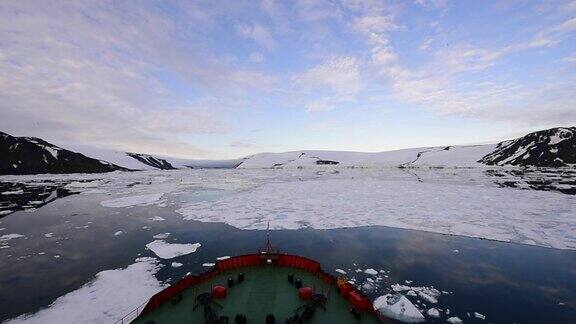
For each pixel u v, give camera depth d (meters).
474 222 28.55
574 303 13.83
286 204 39.28
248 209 36.44
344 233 25.91
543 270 17.69
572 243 22.44
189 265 18.77
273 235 25.53
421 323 12.23
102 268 18.41
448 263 18.86
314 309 10.14
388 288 15.37
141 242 23.83
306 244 22.98
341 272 17.44
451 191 48.34
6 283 16.36
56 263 19.30
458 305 13.70
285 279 12.37
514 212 32.25
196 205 39.91
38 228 28.47
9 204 42.03
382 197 43.66
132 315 12.67
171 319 9.66
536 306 13.59
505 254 20.36
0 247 22.69
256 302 10.59
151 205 40.47
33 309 13.59
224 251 21.58
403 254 20.56
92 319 12.44
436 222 28.88
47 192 54.56
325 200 41.88
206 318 9.34
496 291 15.07
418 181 66.06
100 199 46.28
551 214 31.09
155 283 15.95
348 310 10.21
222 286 11.65
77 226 29.14
